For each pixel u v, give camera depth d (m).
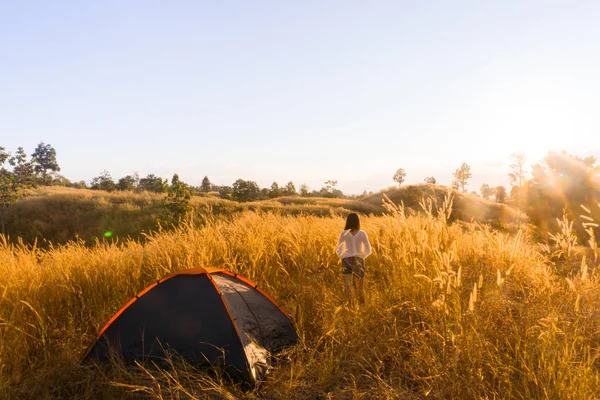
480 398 3.83
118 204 33.53
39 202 33.75
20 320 5.59
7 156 36.22
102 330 5.35
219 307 5.15
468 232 8.45
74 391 4.48
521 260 6.54
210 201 35.22
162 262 8.02
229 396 4.37
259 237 9.34
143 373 4.74
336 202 46.09
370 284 7.18
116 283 7.16
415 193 53.34
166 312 5.27
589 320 4.86
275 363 5.10
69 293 6.57
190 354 4.97
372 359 4.95
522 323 4.83
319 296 6.83
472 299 4.40
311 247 9.10
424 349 4.70
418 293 5.65
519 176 53.72
